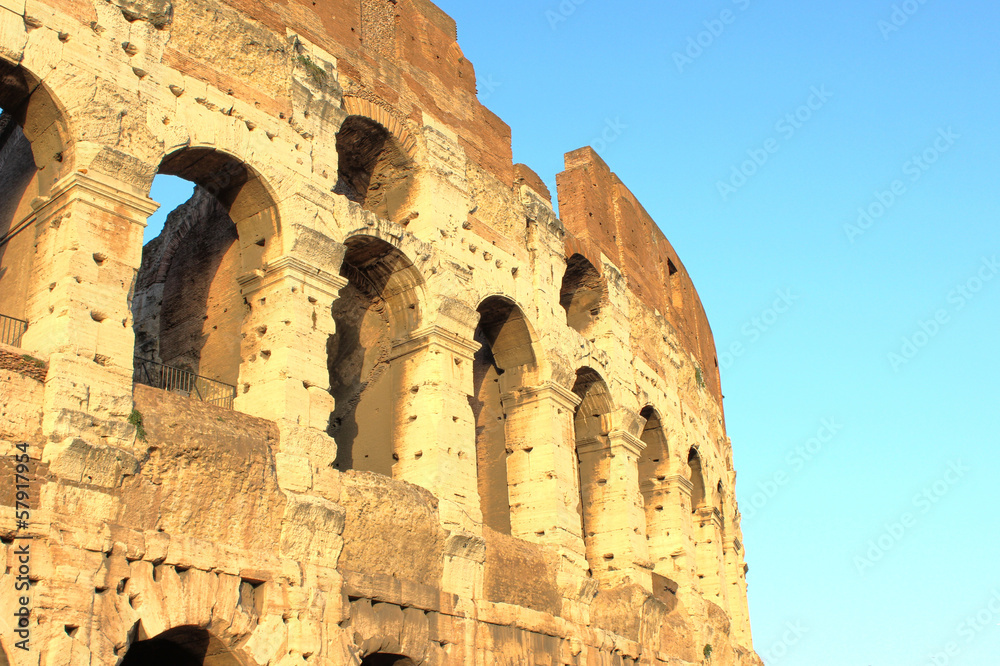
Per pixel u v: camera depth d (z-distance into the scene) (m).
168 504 24.00
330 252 29.81
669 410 48.31
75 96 25.05
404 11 36.44
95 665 21.50
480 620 31.20
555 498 36.25
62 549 21.70
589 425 42.47
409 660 29.03
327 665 25.98
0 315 24.14
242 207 29.48
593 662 35.59
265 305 28.78
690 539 46.94
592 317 44.38
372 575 28.12
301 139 30.34
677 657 41.97
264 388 27.84
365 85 33.66
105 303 24.22
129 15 26.97
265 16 30.64
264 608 25.30
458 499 31.64
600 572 40.50
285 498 26.25
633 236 49.66
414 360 33.16
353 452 33.81
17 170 29.19
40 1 25.02
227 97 28.67
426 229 34.22
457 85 38.03
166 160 27.80
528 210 39.59
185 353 34.22
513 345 38.25
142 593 22.94
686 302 57.41
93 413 23.16
